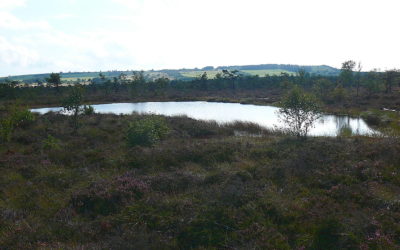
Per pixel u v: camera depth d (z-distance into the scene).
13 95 60.69
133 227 7.71
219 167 12.16
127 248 6.65
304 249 6.78
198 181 10.62
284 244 6.93
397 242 6.76
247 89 89.12
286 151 13.76
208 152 14.26
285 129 21.27
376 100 47.09
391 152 12.10
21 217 8.50
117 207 8.95
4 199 9.80
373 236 6.91
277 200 8.82
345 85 72.75
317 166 11.55
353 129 25.97
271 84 89.94
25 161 13.65
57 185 10.93
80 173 12.09
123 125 24.62
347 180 10.07
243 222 7.78
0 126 18.92
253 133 23.73
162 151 14.30
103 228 7.82
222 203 8.61
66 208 9.02
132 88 80.12
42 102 60.06
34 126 23.62
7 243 7.14
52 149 15.75
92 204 9.27
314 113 17.48
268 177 10.95
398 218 7.55
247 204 8.52
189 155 13.93
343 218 7.60
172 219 7.96
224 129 23.66
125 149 15.80
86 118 28.97
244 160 13.05
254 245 6.89
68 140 19.05
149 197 9.27
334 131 25.03
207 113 42.44
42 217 8.64
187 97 71.81
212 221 7.77
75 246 7.00
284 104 18.28
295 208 8.38
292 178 10.70
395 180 9.81
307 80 78.69
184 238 7.35
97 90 85.38
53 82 73.75
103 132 21.61
